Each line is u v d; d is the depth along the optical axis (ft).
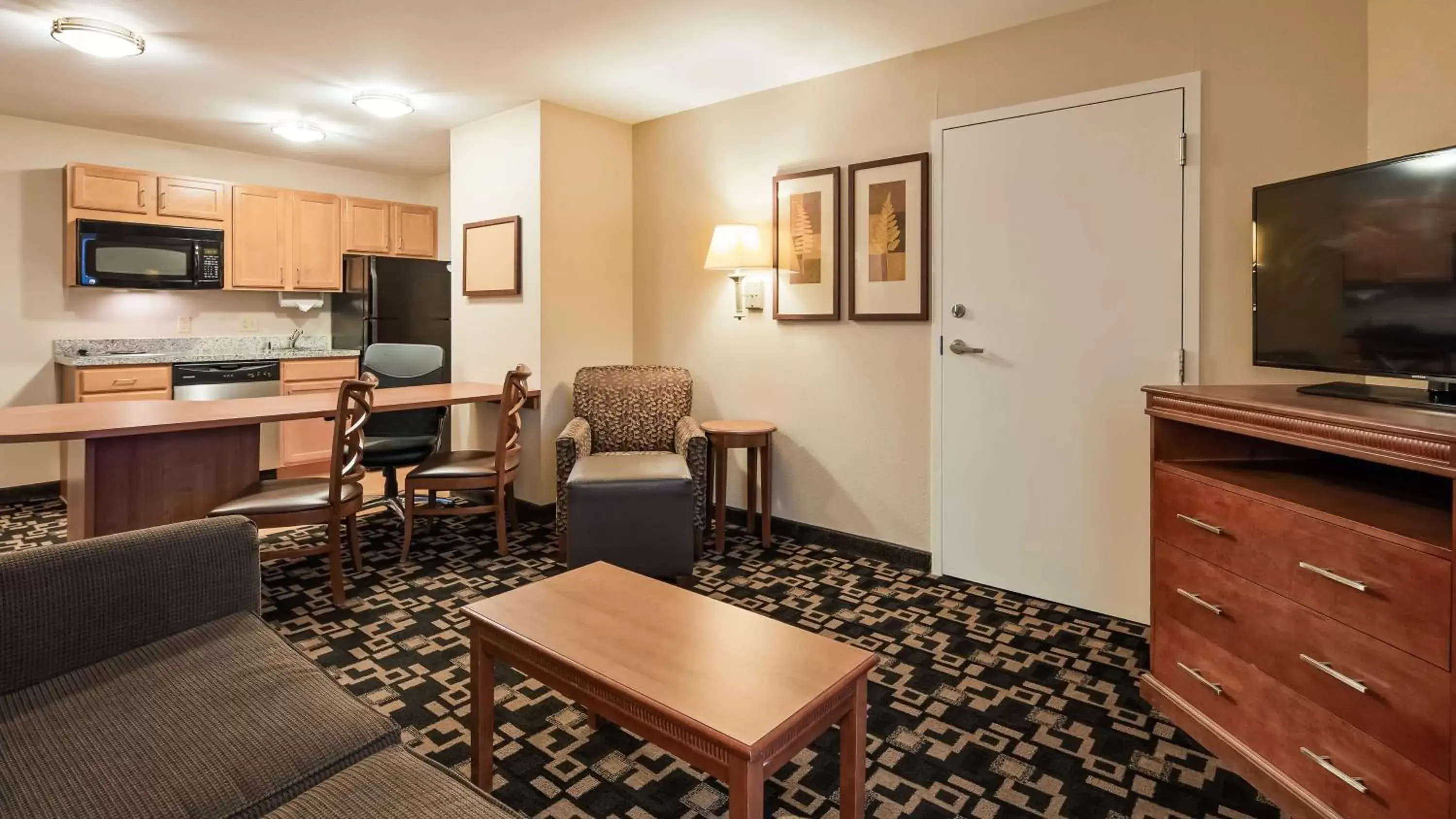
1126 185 9.00
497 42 10.46
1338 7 7.71
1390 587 4.71
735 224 13.10
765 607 9.58
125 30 10.02
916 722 6.77
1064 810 5.54
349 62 11.21
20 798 3.42
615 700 4.54
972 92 10.24
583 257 13.88
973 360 10.36
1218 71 8.39
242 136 15.75
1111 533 9.27
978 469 10.38
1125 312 9.07
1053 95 9.52
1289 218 6.80
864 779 4.94
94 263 14.61
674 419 12.85
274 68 11.51
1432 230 5.50
